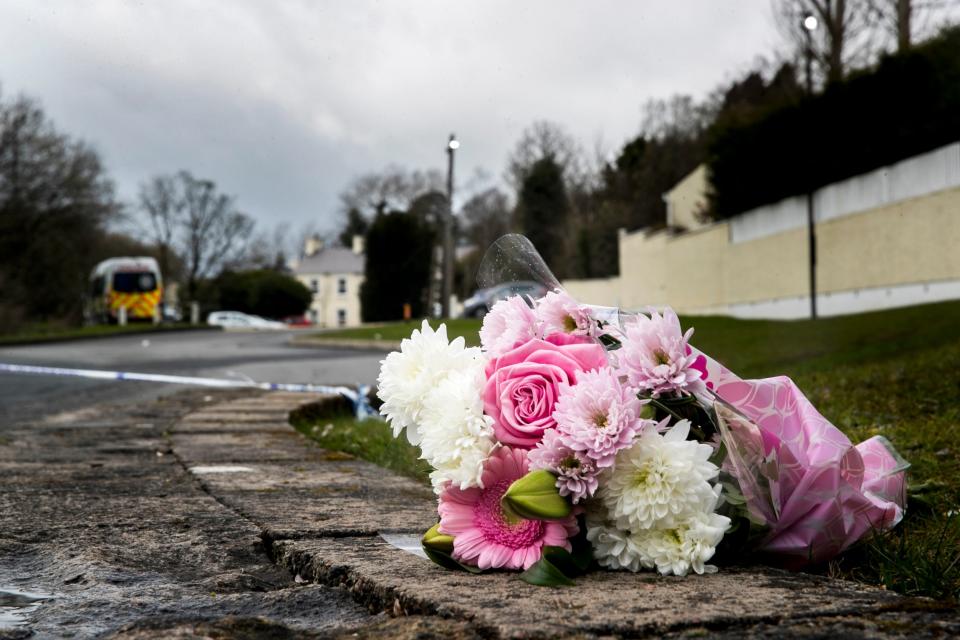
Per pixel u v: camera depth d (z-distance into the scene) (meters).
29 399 11.12
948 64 16.88
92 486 3.98
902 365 8.61
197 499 3.59
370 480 4.12
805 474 2.27
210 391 11.33
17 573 2.53
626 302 35.59
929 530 2.68
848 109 19.00
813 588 1.92
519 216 56.66
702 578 2.03
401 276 53.34
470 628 1.69
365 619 1.99
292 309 77.31
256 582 2.43
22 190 43.09
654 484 2.01
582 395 2.05
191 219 71.38
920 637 1.55
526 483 2.02
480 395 2.19
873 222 18.69
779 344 13.97
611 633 1.61
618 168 53.44
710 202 27.97
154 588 2.35
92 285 55.22
